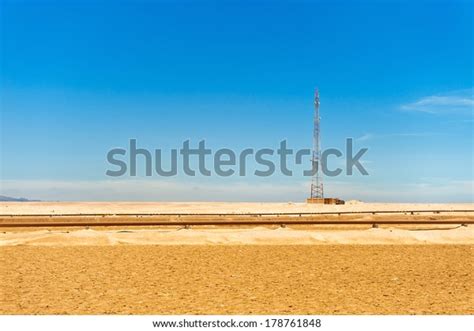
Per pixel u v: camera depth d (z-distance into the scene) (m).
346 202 88.56
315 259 23.73
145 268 21.19
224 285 17.48
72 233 31.70
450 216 54.31
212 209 83.81
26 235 32.59
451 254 25.55
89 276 19.30
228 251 26.58
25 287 17.16
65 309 13.98
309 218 51.91
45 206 94.88
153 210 82.94
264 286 17.31
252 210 78.38
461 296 15.76
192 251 26.59
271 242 30.69
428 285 17.55
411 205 91.88
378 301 14.99
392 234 31.92
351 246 28.64
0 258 24.09
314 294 15.99
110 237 31.08
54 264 22.28
